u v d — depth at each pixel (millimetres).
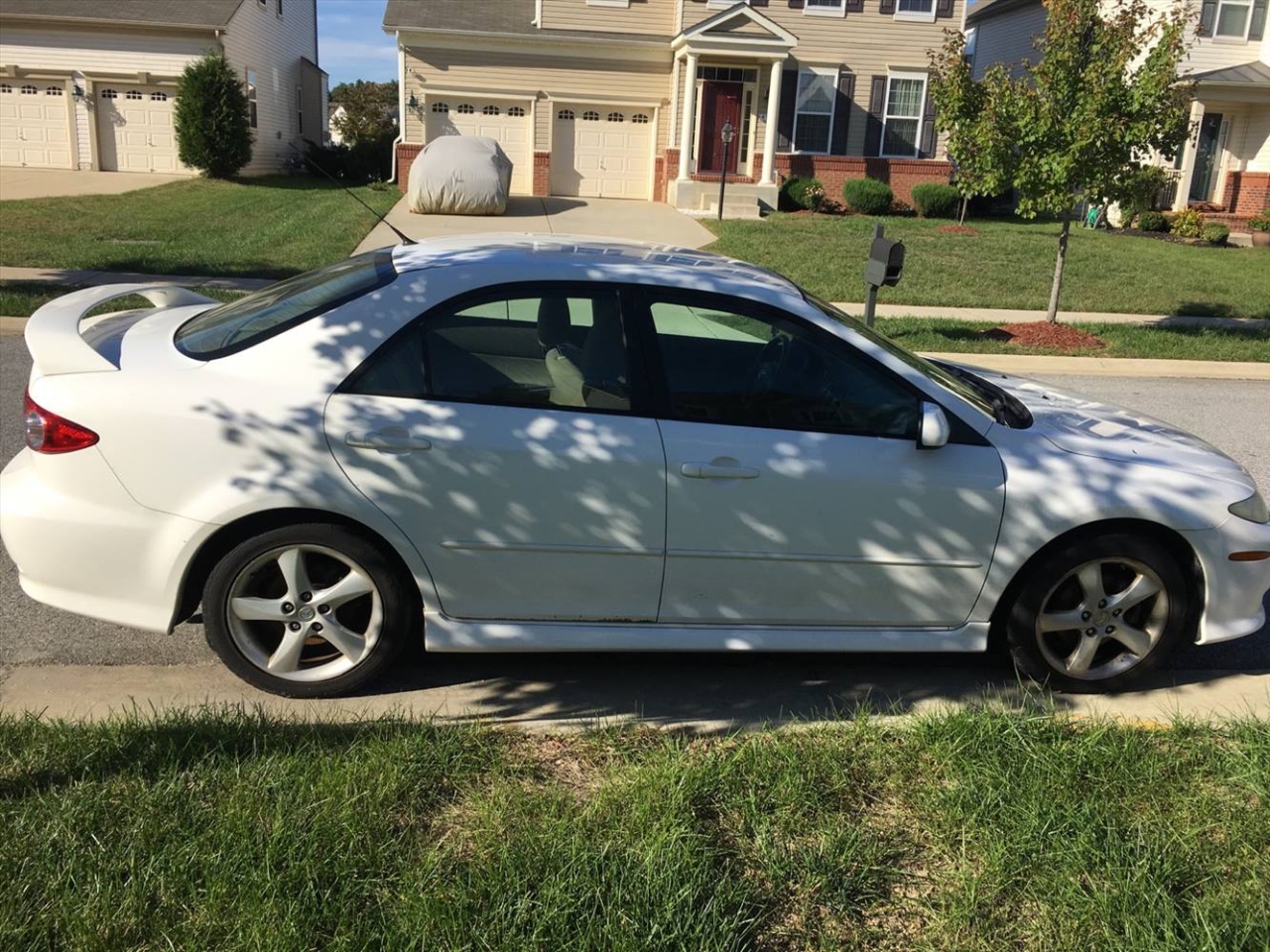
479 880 2684
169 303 4746
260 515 3666
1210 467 4180
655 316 3852
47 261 13969
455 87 25406
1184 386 10852
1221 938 2623
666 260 4199
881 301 14047
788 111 25875
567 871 2730
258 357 3684
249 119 29484
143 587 3662
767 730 3682
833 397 3912
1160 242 22109
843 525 3850
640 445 3734
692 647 3949
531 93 25656
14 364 8812
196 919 2518
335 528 3689
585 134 26266
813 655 4473
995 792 3184
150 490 3588
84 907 2521
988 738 3482
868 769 3361
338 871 2691
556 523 3746
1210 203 26125
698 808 3098
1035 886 2814
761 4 25328
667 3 26172
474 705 3889
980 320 13039
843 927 2658
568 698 3988
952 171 26203
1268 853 2992
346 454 3617
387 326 3705
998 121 11609
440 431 3648
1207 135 25969
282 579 3797
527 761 3340
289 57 34750
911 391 3926
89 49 27922
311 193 24938
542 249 4160
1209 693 4230
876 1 25469
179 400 3594
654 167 26219
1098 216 24531
